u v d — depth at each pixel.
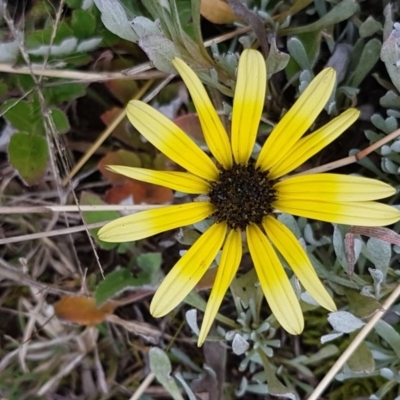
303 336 0.12
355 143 0.12
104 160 0.12
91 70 0.12
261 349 0.12
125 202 0.12
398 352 0.11
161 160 0.12
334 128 0.09
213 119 0.10
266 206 0.10
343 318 0.10
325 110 0.12
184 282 0.10
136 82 0.12
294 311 0.09
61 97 0.12
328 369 0.12
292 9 0.12
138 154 0.12
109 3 0.10
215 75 0.11
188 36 0.11
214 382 0.12
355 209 0.09
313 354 0.12
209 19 0.12
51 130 0.12
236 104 0.10
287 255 0.10
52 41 0.11
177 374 0.12
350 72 0.12
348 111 0.09
